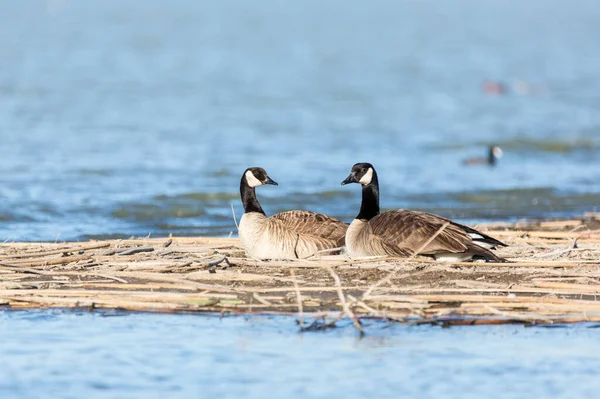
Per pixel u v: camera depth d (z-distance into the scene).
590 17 135.50
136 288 12.83
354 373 10.30
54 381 10.08
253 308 12.22
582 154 32.88
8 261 13.78
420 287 12.52
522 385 10.00
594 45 86.31
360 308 12.12
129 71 54.75
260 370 10.38
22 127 35.03
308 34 87.31
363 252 13.97
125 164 28.23
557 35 97.50
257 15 117.62
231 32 86.69
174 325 11.84
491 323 11.89
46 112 38.94
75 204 22.12
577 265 13.52
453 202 23.81
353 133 36.72
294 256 14.16
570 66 68.00
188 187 24.88
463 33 95.88
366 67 61.72
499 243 13.69
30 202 22.20
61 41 72.31
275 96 46.66
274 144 33.25
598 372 10.41
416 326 11.82
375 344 11.19
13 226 19.55
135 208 21.81
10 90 44.97
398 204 23.39
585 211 22.58
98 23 93.94
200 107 42.00
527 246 15.12
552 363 10.63
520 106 47.41
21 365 10.52
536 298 12.09
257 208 14.91
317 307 12.12
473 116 43.31
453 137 36.59
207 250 14.60
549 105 48.03
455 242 13.20
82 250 14.61
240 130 36.12
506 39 90.00
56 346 11.10
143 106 41.72
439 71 61.59
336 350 10.97
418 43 81.69
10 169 26.88
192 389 9.87
